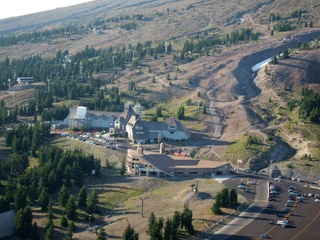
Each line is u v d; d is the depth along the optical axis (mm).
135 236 199875
